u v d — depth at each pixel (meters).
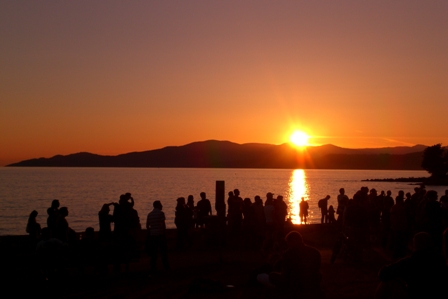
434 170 151.88
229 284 11.85
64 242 13.66
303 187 129.88
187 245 20.14
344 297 10.47
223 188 17.23
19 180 163.12
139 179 177.25
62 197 85.62
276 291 10.12
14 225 46.19
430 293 6.16
